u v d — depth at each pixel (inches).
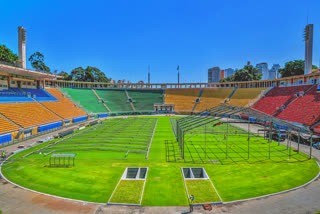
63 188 638.5
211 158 928.9
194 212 503.2
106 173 757.9
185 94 3624.5
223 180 687.1
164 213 501.0
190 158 932.6
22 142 1291.8
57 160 912.3
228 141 1278.3
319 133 1326.3
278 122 967.0
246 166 818.2
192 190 607.8
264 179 692.7
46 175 740.0
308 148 1090.7
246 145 1169.4
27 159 930.7
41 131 1619.1
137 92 3742.6
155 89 3841.0
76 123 2185.0
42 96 2315.5
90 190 624.1
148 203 545.6
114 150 1075.3
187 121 1278.3
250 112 992.2
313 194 590.6
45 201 562.3
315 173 742.5
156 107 3494.1
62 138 1385.3
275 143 1214.3
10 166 837.2
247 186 641.6
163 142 1263.5
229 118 2659.9
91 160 911.7
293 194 591.5
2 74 1916.8
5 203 552.4
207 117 1179.3
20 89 2133.4
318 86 1950.1
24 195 596.4
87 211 512.4
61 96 2709.2
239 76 3823.8
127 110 3240.7
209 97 3383.4
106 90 3602.4
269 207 523.5
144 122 2236.7
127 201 550.6
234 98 3097.9
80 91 3240.7
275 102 2367.1
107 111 3034.0
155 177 716.7
